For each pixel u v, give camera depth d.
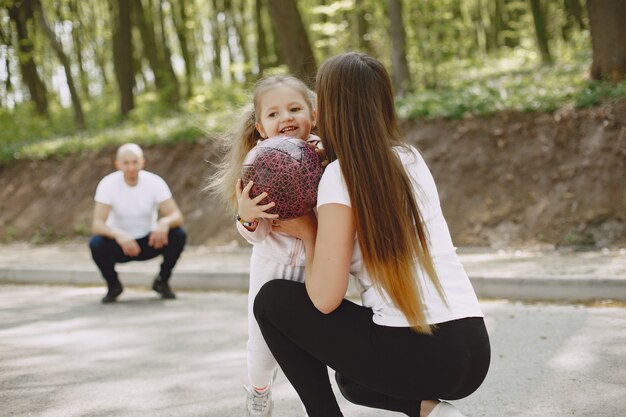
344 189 2.22
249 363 2.80
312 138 2.64
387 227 2.18
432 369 2.19
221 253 10.08
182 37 23.64
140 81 27.14
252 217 2.32
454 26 18.06
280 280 2.41
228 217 11.35
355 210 2.20
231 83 19.33
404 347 2.20
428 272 2.20
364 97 2.25
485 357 2.22
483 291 6.44
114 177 7.12
